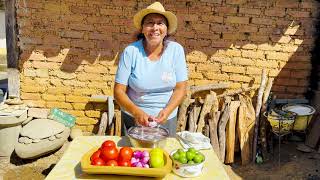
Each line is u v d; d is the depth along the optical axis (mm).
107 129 5520
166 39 3336
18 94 5598
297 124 5141
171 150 2947
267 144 5500
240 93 5578
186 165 2512
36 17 5363
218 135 5297
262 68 5582
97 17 5391
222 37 5461
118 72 3229
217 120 5320
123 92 3201
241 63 5547
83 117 5742
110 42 5473
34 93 5633
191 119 5328
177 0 5332
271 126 5258
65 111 5719
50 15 5363
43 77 5582
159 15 3102
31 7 5328
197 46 5484
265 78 5445
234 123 5305
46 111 5625
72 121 5633
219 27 5430
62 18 5379
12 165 5184
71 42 5465
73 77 5590
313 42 5516
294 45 5523
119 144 3033
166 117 3123
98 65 5555
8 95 5664
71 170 2582
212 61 5539
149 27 3084
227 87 5594
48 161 5266
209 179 2533
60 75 5578
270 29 5461
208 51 5504
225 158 5309
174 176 2555
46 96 5652
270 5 5391
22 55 5496
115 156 2529
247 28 5441
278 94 5676
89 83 5617
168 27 3262
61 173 2533
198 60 5527
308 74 5609
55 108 5621
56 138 5266
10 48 5449
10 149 5238
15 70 5520
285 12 5414
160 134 2871
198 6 5359
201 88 5488
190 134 3225
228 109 5285
